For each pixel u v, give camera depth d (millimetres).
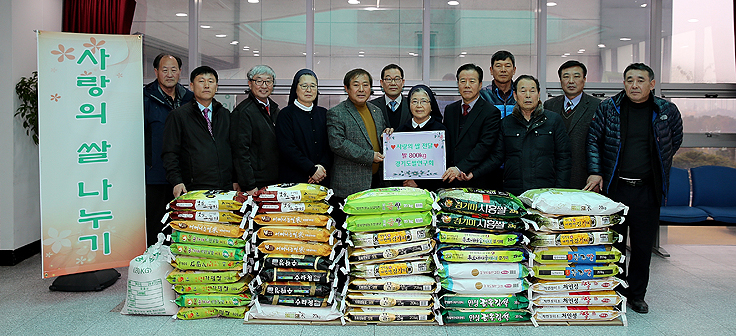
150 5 5043
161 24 5066
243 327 2697
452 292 2771
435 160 3213
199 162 3250
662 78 5164
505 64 3619
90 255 3256
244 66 5145
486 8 5094
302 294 2732
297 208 2748
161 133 3643
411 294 2707
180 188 3186
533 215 2771
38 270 3943
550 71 5137
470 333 2617
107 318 2844
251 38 5125
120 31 4629
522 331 2650
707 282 3623
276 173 3443
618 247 3207
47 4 4500
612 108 3094
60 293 3326
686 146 5203
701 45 5117
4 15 4039
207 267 2789
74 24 4680
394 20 5117
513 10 5090
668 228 5531
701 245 4910
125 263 3346
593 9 5086
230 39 5121
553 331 2654
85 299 3199
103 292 3352
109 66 3236
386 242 2689
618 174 3047
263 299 2750
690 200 5051
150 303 2852
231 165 3424
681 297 3266
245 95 5156
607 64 5129
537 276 2713
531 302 2701
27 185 4297
